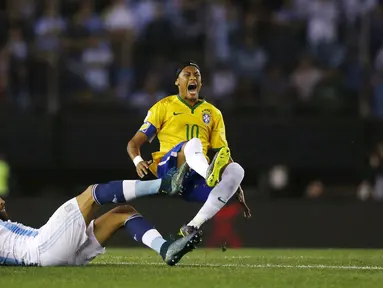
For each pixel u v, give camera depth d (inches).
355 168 2343.8
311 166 2335.1
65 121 2330.2
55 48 2386.8
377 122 2338.8
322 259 1382.9
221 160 1084.5
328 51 2428.6
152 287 869.8
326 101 2367.1
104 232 1061.1
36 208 2137.1
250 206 2113.7
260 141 2333.9
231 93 2378.2
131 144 1247.5
